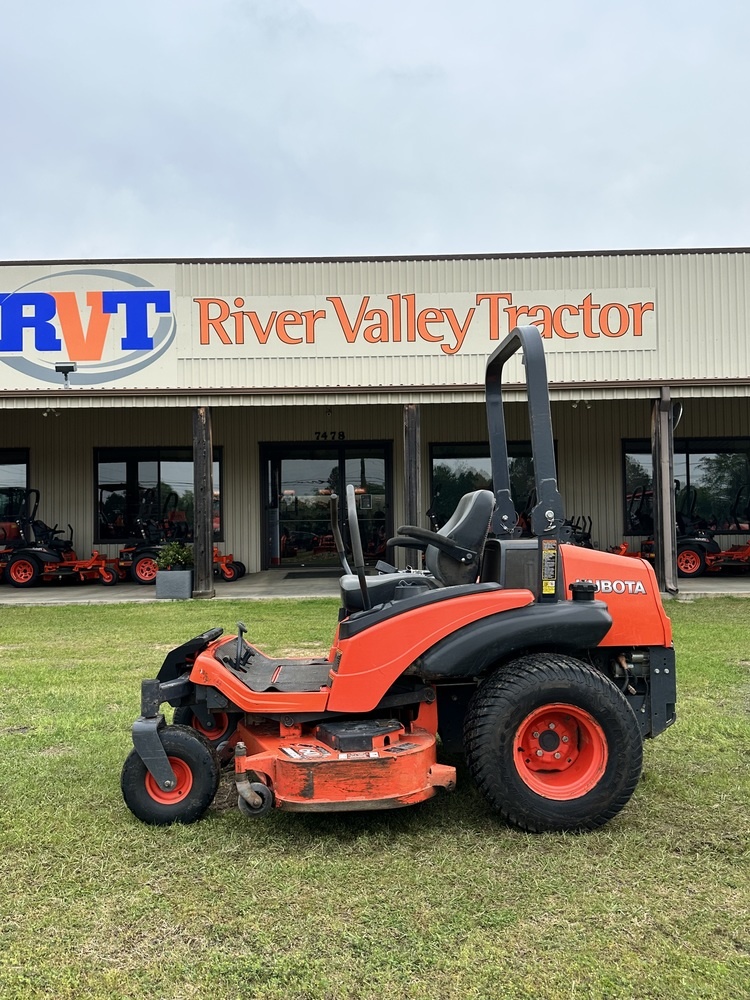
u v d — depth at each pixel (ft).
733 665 22.77
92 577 51.13
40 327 43.24
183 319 43.50
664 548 41.01
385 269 43.47
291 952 8.68
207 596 41.09
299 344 43.52
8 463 56.44
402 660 11.84
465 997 7.86
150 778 12.26
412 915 9.40
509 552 12.29
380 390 42.45
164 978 8.28
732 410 55.26
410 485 42.45
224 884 10.26
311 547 56.70
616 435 55.16
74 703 19.53
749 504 55.11
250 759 11.68
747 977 8.11
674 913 9.37
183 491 55.98
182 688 12.96
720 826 11.85
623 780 11.49
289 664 14.87
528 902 9.65
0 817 12.48
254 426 55.98
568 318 43.11
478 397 42.45
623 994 7.86
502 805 11.46
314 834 11.72
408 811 12.54
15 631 31.73
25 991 8.08
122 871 10.66
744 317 42.88
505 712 11.39
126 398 42.93
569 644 11.75
